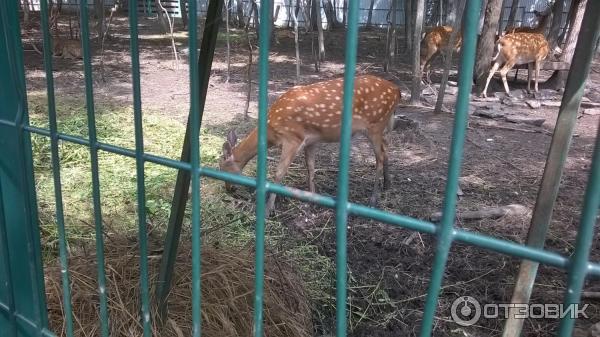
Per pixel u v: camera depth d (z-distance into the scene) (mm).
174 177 4777
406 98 9398
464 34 863
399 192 4840
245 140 4438
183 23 20172
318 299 3051
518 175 5367
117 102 8125
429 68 10891
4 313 1985
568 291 866
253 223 4012
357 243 3805
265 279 2650
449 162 928
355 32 945
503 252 928
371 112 4418
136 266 2535
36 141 5395
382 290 3191
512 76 12047
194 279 1374
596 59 15086
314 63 13266
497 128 7383
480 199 4676
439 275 990
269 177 5188
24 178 1693
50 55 1521
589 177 816
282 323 2455
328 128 4320
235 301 2461
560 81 10547
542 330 2809
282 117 4223
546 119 8055
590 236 832
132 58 1328
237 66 12305
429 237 3885
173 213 2074
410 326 2898
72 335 1817
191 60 1213
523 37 9750
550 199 1855
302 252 3604
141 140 1398
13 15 1551
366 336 2816
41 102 7770
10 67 1619
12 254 1847
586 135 7055
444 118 7941
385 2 24422
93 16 20016
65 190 4367
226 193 4566
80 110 7301
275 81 10672
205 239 2959
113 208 4020
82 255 2682
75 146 5453
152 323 2221
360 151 6133
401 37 20266
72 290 2385
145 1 24562
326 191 4902
